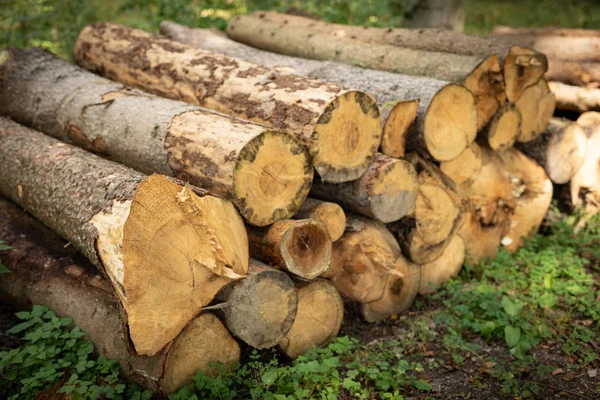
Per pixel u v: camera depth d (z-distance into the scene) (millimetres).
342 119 3148
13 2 6785
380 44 4969
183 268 2643
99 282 3154
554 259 4312
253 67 3738
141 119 3416
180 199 2541
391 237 3750
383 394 2943
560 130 4617
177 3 7441
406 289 3910
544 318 3666
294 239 3020
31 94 4332
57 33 6949
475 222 4328
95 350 3078
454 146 3807
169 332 2699
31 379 2793
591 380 3123
